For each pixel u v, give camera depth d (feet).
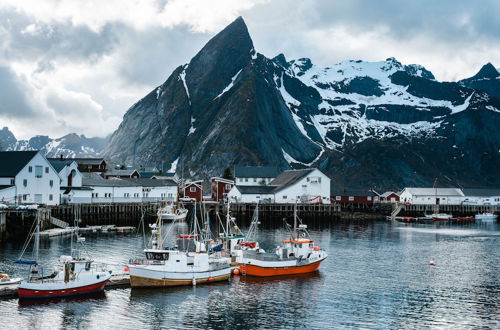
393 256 303.07
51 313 182.29
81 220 416.46
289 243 256.73
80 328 170.19
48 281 198.59
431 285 230.48
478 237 406.21
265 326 175.01
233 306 195.72
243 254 248.52
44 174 411.34
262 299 205.05
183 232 391.86
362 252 315.78
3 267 238.68
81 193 481.46
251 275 241.96
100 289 207.10
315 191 602.03
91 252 286.25
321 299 206.28
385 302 203.41
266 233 403.13
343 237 391.24
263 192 597.11
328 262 280.92
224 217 535.60
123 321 177.37
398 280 239.50
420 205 655.35
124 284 218.59
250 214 562.66
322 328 173.88
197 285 223.92
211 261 234.17
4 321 173.27
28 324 171.73
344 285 228.84
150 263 219.00
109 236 353.51
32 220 348.38
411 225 514.27
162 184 583.58
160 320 179.22
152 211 494.59
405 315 187.93
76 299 197.77
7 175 390.83
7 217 334.03
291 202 597.11
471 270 264.11
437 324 179.42
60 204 428.15
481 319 184.75
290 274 247.29
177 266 220.02
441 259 295.07
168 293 210.18
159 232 261.24
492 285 231.50
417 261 287.89
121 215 480.64
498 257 304.30
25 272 229.25
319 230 444.14
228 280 234.99
